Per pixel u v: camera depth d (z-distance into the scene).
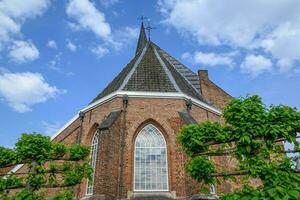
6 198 11.22
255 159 8.64
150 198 15.77
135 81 20.73
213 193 16.73
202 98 23.42
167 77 21.50
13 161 12.23
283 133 8.64
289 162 8.27
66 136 21.31
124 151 16.95
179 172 16.36
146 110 18.38
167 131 17.77
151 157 17.36
